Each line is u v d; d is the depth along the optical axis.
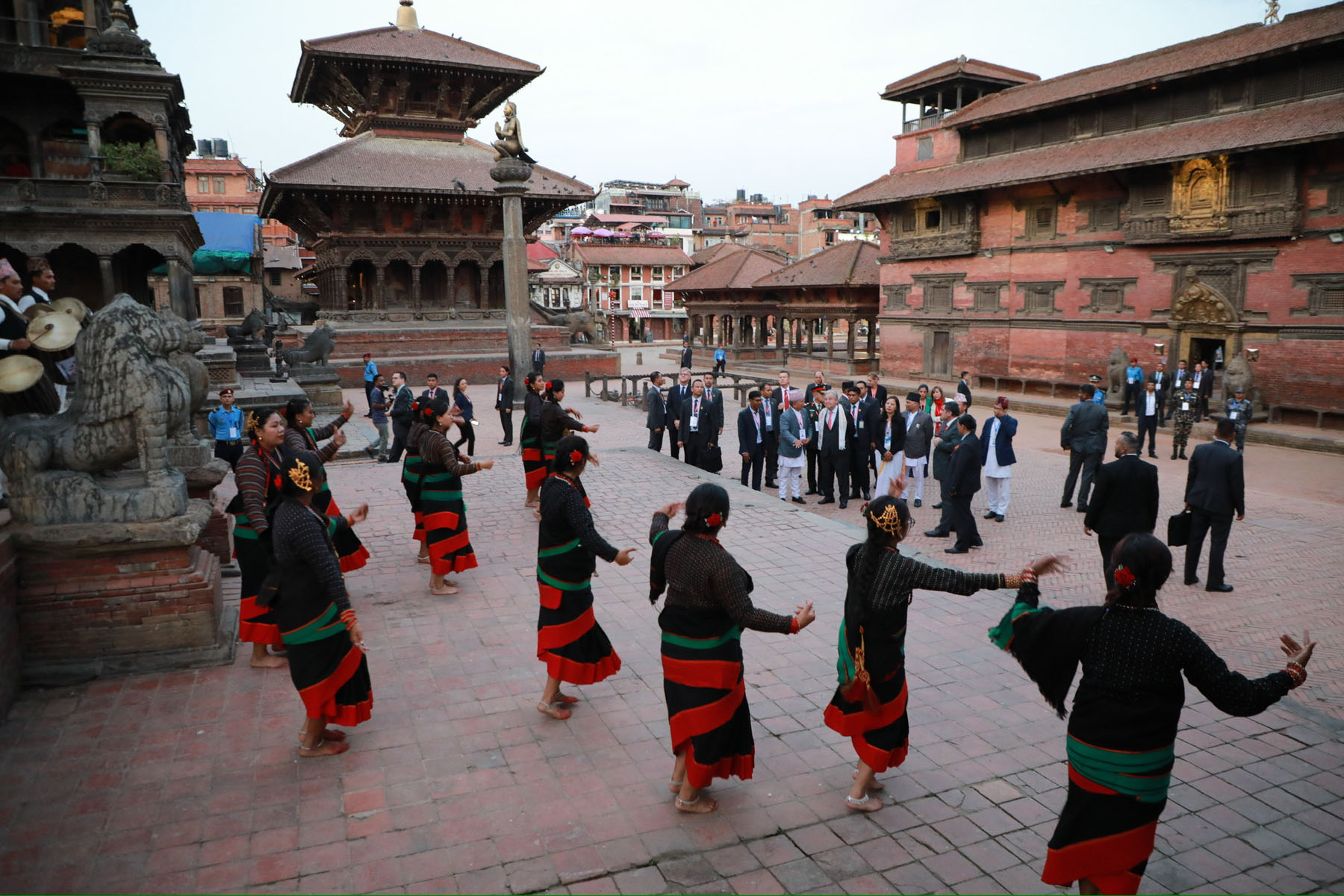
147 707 6.14
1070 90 34.44
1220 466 10.59
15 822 4.73
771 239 112.56
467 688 6.59
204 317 50.56
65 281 27.06
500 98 48.00
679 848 4.60
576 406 31.36
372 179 41.50
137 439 6.55
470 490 13.78
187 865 4.39
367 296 45.75
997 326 38.28
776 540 10.91
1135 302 32.00
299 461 5.25
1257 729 6.21
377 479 14.84
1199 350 30.50
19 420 6.62
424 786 5.18
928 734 5.95
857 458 15.60
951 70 40.62
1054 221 35.09
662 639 5.00
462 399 16.27
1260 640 9.08
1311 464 22.38
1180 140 29.45
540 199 44.66
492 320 45.69
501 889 4.25
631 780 5.30
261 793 5.08
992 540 13.54
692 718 4.78
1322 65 26.27
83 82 24.03
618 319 89.19
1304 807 5.15
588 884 4.30
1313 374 26.41
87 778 5.20
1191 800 5.23
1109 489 9.07
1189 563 11.07
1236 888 4.38
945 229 40.31
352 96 45.00
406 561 9.88
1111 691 3.67
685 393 16.41
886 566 4.71
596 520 11.92
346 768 5.38
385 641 7.49
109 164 24.47
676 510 5.11
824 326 83.12
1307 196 26.25
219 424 13.91
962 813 4.98
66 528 6.33
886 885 4.33
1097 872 3.71
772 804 5.05
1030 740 5.87
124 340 6.48
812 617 4.82
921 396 15.33
